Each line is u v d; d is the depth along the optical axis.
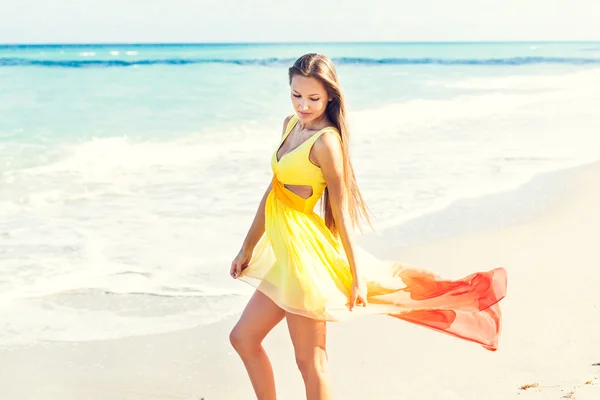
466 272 6.08
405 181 9.73
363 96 23.83
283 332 5.02
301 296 3.03
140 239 7.01
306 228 3.13
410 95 24.47
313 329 3.11
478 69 45.38
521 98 23.56
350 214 3.26
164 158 11.55
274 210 3.19
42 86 23.36
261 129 15.26
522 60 60.25
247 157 11.69
